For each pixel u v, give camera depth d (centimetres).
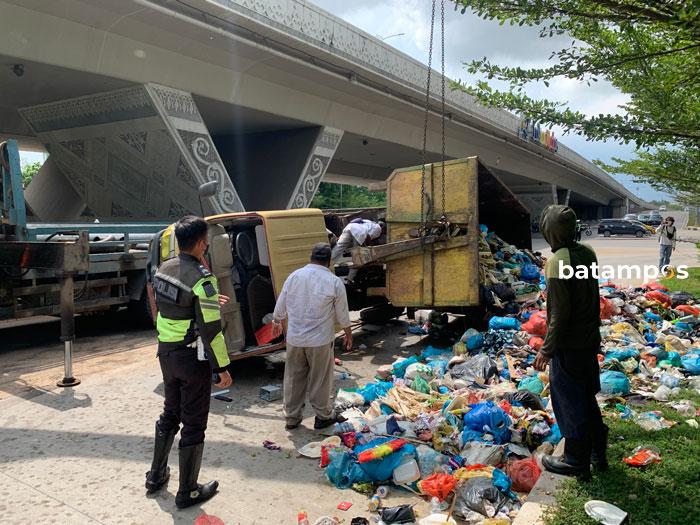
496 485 351
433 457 390
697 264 1836
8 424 495
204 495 363
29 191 2258
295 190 2139
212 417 519
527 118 384
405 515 335
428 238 720
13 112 1892
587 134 375
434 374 589
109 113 1562
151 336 886
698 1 277
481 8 348
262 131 2255
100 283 850
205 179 1580
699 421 438
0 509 352
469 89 395
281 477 398
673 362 611
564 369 339
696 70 390
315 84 1864
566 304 321
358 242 795
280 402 562
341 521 341
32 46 1183
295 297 475
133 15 1238
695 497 312
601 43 387
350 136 2409
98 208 1875
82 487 381
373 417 490
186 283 348
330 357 485
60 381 612
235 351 612
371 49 1894
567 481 336
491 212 934
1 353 766
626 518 294
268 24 1459
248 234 698
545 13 338
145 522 338
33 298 743
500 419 420
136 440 459
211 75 1556
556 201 5472
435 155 3180
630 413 460
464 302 710
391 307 950
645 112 383
